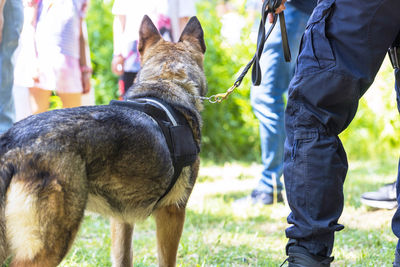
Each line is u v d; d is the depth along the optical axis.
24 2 4.39
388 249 3.33
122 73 4.71
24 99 4.66
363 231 3.88
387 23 2.23
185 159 2.66
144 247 3.66
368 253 3.32
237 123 8.23
